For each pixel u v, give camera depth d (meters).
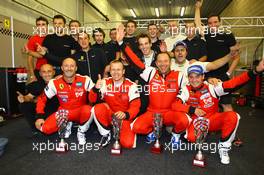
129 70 3.48
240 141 3.08
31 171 2.20
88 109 2.87
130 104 2.90
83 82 3.04
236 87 2.49
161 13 15.01
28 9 6.41
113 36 4.68
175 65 3.23
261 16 7.68
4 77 4.56
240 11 10.44
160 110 2.94
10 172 2.18
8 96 4.59
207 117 2.65
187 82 2.91
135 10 14.41
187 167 2.32
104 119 2.87
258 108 6.47
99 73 3.64
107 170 2.23
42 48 3.45
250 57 8.96
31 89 3.31
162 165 2.36
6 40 5.40
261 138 3.43
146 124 2.88
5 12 5.52
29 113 3.29
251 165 2.39
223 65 3.02
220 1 12.52
